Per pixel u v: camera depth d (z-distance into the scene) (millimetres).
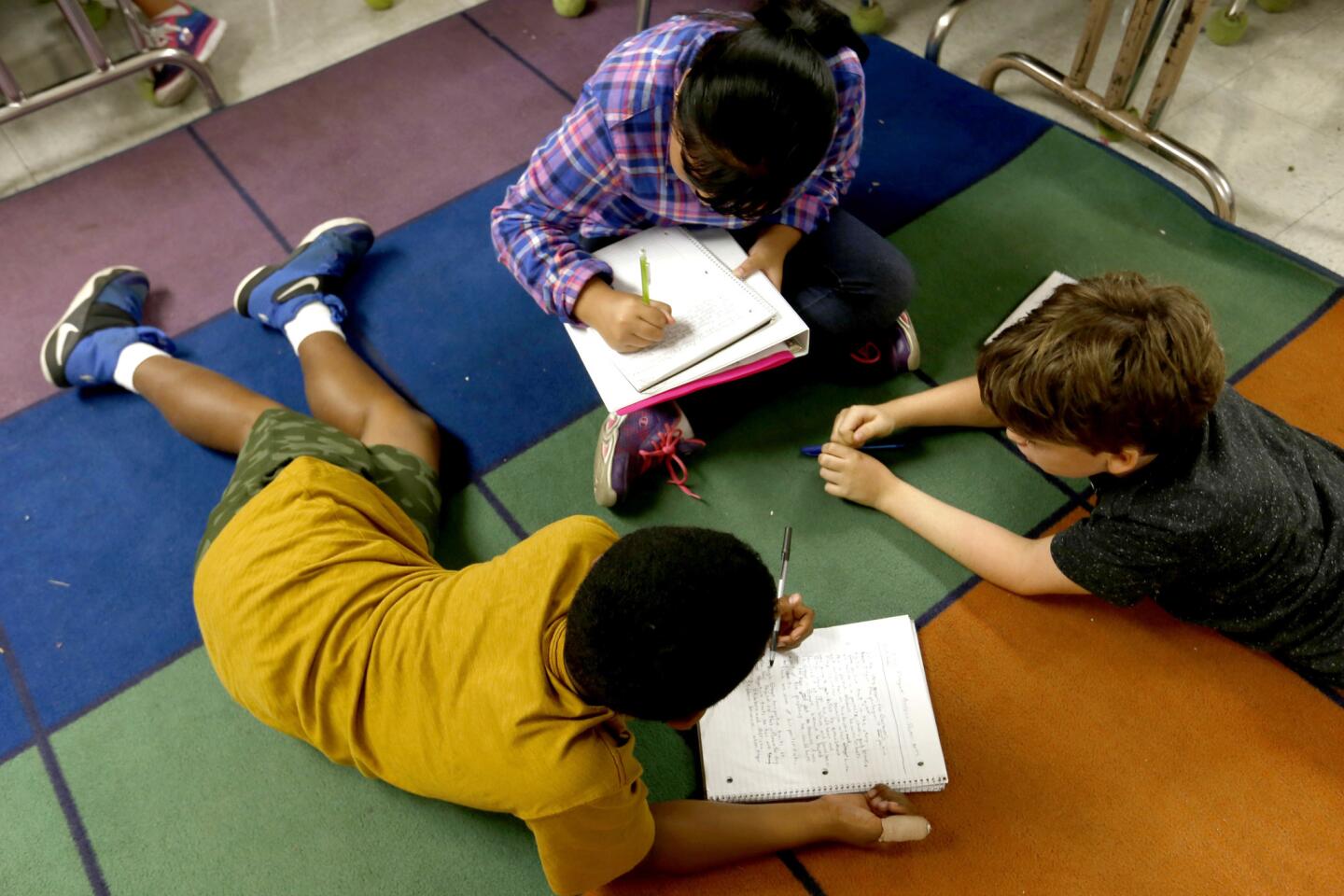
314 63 1944
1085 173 1666
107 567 1303
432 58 1938
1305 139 1745
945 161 1700
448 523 1327
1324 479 1044
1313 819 1060
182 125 1844
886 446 1356
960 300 1518
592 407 1434
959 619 1214
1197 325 931
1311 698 1136
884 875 1046
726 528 1305
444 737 825
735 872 1055
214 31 1854
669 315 1183
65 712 1187
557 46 1952
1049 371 939
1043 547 1157
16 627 1253
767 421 1404
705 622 676
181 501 1359
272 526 939
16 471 1395
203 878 1071
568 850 866
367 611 886
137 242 1655
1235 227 1565
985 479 1334
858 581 1251
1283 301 1479
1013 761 1111
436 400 1447
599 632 690
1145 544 996
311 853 1085
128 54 1933
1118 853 1050
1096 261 1547
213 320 1551
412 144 1783
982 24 2000
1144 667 1168
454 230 1648
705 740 1112
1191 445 975
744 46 925
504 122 1813
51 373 1431
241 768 1141
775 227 1298
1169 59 1540
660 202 1236
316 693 866
